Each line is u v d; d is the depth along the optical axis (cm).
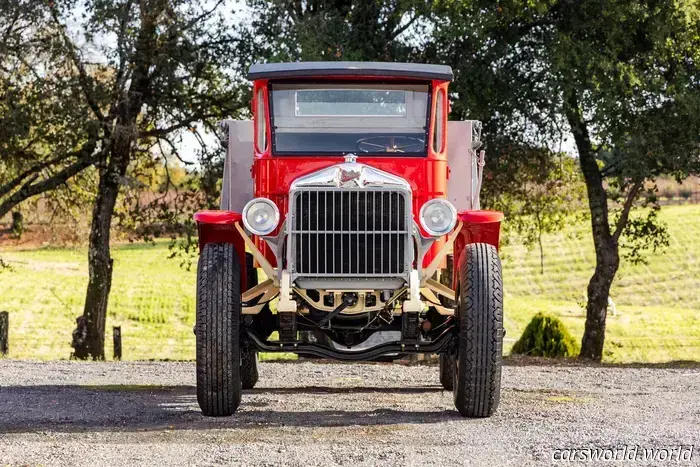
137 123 2438
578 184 2577
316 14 2200
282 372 1413
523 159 2320
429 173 890
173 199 2505
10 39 2223
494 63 2173
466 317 805
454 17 2039
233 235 845
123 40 2203
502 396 1030
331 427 780
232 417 841
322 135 893
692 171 2234
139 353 3697
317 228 805
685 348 3997
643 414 863
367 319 856
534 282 5728
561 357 2328
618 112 2089
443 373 1128
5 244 6750
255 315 934
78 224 2838
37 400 991
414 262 833
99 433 759
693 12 2106
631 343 4103
